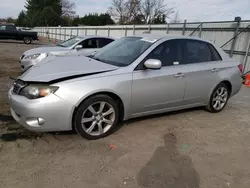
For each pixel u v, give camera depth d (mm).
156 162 2824
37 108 2832
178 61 3988
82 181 2398
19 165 2588
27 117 2898
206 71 4289
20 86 3059
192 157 3002
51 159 2744
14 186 2258
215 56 4602
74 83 2986
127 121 4023
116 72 3316
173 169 2711
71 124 3055
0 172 2445
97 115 3242
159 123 4047
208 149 3246
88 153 2924
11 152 2828
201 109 5039
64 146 3053
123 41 4336
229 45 10328
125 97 3375
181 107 4203
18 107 2939
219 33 10773
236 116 4723
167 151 3105
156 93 3688
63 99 2904
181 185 2436
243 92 7230
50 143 3102
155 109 3830
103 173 2549
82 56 4070
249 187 2484
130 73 3402
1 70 8367
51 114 2893
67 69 3223
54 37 39562
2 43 23344
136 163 2775
